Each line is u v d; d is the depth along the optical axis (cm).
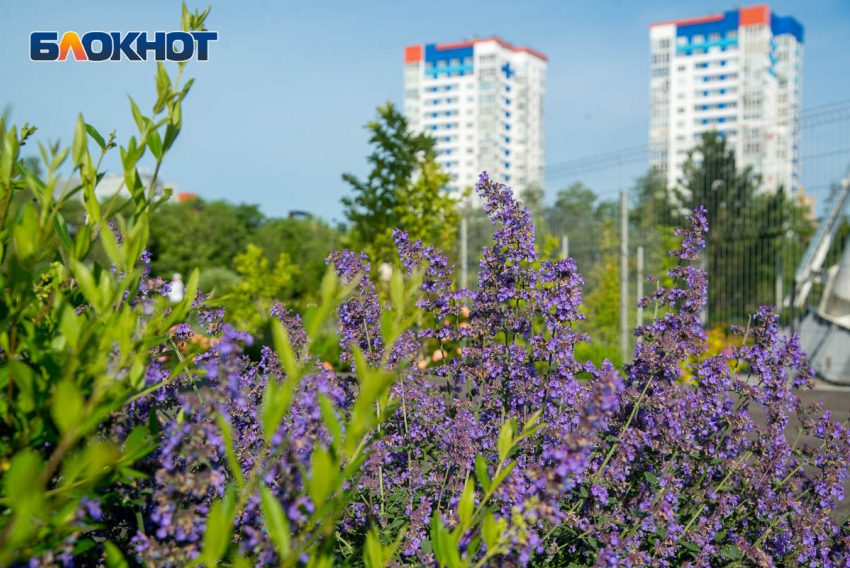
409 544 245
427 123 15000
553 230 1712
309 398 187
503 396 313
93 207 154
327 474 121
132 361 148
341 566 209
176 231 5628
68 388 115
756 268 1477
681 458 332
